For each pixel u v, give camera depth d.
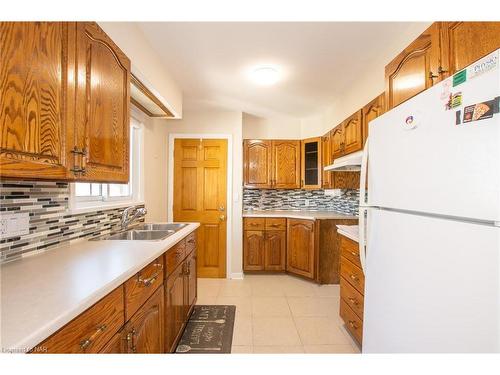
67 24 0.99
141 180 2.62
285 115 3.86
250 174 3.88
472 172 0.75
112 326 0.96
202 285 3.23
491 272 0.70
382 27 1.71
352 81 2.60
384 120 1.22
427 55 1.28
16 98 0.79
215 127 3.56
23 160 0.81
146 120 2.75
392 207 1.14
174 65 2.25
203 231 3.52
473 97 0.75
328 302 2.73
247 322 2.30
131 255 1.25
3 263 1.11
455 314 0.80
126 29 1.53
